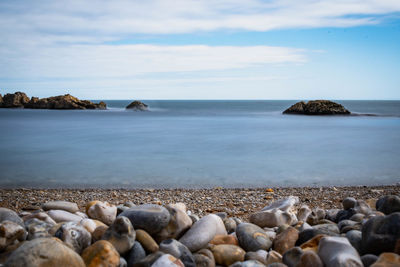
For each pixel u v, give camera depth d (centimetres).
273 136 2602
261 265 347
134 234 376
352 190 989
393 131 3084
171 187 1041
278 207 607
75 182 1108
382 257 321
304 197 898
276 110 9969
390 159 1562
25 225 411
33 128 3366
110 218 479
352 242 392
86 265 325
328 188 1018
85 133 2845
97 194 930
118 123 4169
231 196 903
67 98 10025
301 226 472
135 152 1775
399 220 360
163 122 4394
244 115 6594
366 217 475
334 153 1742
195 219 503
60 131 3036
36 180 1138
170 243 379
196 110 9931
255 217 548
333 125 3878
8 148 1925
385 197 511
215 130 3152
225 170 1307
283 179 1157
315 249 373
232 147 1973
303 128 3425
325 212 599
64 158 1580
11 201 836
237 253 401
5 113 7212
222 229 466
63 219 481
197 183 1095
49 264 294
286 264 357
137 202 833
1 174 1227
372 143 2186
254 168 1348
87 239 380
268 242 434
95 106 10012
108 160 1528
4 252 344
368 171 1297
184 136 2595
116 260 335
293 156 1644
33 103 10150
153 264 334
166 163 1456
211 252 399
